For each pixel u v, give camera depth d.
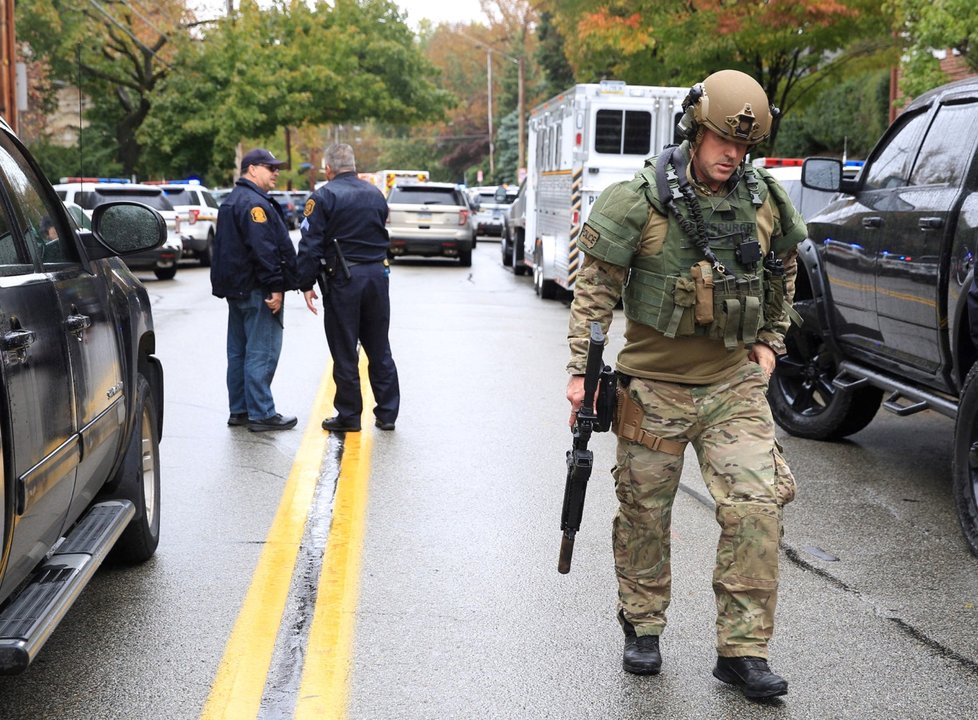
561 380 11.15
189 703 4.17
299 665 4.50
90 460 4.36
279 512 6.63
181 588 5.37
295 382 10.98
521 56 62.44
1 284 3.46
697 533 6.28
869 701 4.25
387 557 5.83
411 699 4.21
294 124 47.31
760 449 4.14
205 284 22.59
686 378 4.19
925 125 7.35
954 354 6.46
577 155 17.11
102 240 4.91
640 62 27.61
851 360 8.23
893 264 7.17
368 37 49.59
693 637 4.80
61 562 4.14
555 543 6.09
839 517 6.72
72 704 4.15
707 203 4.07
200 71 43.81
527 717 4.07
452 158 108.31
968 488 6.08
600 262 4.14
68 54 32.81
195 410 9.56
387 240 8.65
